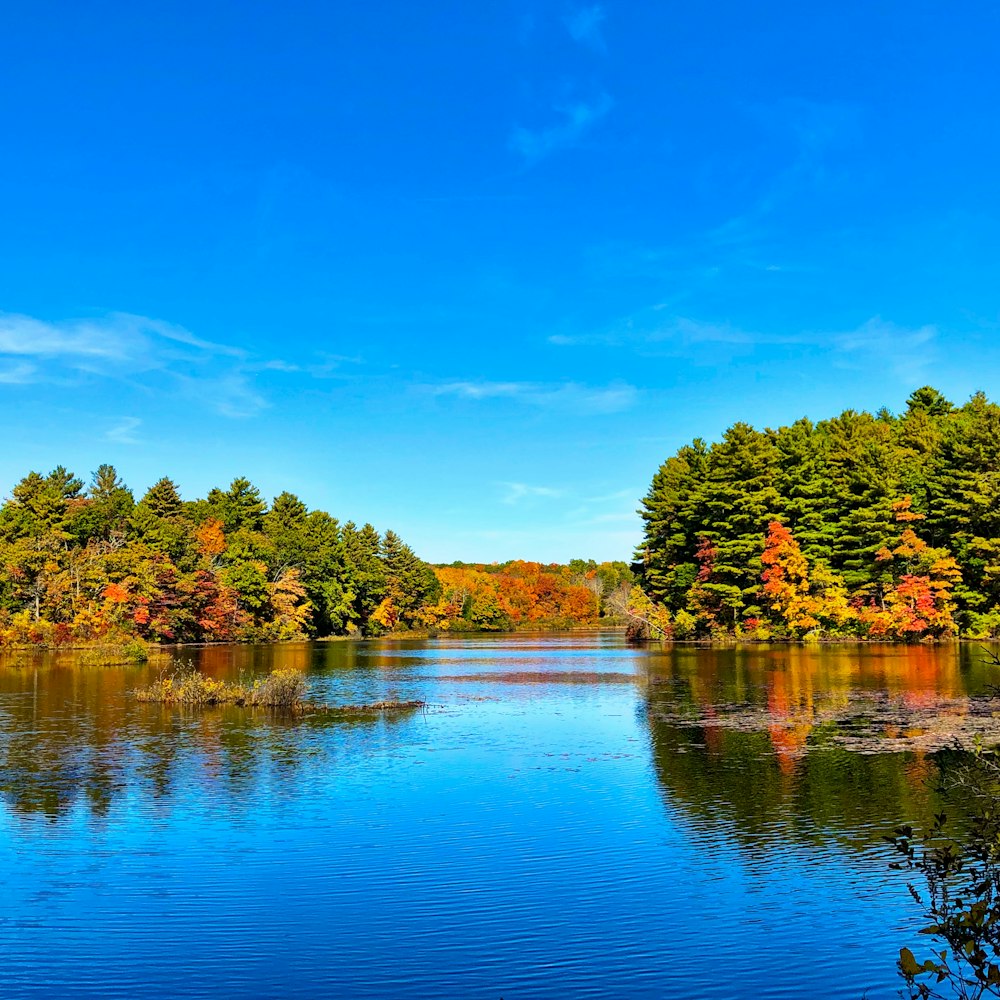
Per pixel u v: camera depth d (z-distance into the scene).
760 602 76.25
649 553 92.06
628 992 9.73
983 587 68.38
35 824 16.14
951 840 14.58
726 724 27.34
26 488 95.56
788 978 10.04
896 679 39.53
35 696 35.69
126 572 79.81
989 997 9.40
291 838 15.24
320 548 111.31
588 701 33.91
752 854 14.23
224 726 27.55
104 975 10.16
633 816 16.55
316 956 10.62
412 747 23.77
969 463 69.06
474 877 13.27
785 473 79.06
